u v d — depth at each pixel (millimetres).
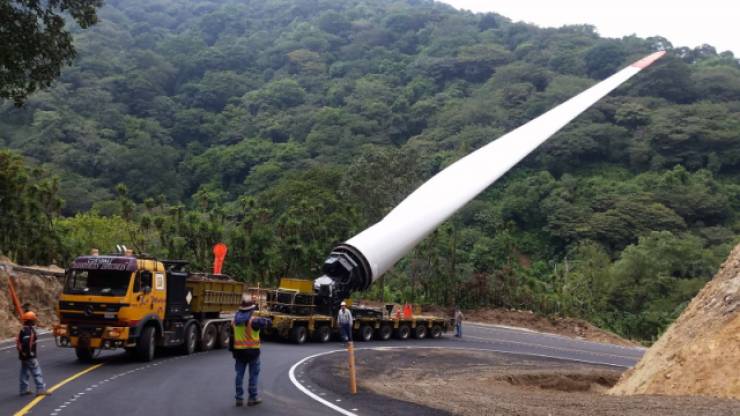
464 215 94562
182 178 108938
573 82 125188
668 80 126188
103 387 15258
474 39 175000
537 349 36469
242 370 13461
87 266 19500
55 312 30938
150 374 17594
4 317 25969
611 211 89125
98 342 18922
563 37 164125
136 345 19938
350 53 175375
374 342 32938
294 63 166250
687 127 106688
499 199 101625
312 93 150500
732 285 19781
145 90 132250
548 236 91438
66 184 90625
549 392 20688
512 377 24375
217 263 26938
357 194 72375
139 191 100438
